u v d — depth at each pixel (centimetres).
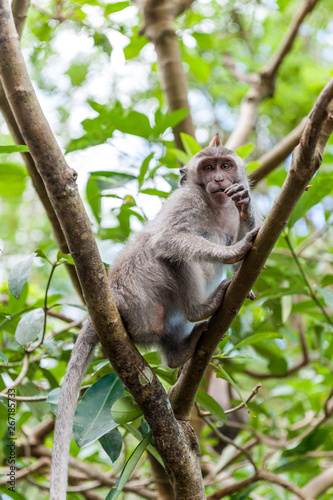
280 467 650
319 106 369
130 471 461
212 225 641
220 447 914
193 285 576
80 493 720
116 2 798
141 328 560
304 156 394
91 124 730
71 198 403
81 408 493
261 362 974
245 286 460
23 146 489
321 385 848
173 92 788
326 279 683
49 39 857
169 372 591
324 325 698
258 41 1318
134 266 579
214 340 485
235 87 1391
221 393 852
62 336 655
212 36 1020
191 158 665
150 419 464
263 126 1423
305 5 866
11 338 729
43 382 752
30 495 904
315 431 648
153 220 628
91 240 416
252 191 741
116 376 516
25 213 1334
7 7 391
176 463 469
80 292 670
